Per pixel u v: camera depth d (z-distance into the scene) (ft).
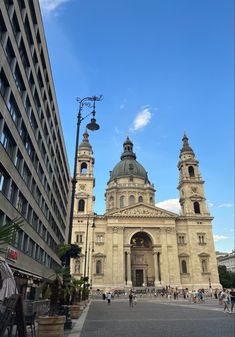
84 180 331.16
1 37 73.05
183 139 380.78
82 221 312.91
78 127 73.61
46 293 50.42
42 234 141.18
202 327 60.70
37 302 63.10
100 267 296.30
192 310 112.47
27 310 47.24
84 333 53.72
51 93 140.77
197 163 357.41
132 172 387.34
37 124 115.24
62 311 60.29
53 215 170.09
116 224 309.63
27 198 106.93
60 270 55.77
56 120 159.43
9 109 82.99
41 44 115.03
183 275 302.66
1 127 75.56
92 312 106.01
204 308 124.06
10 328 32.89
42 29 114.52
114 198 363.35
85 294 142.41
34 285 126.41
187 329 57.82
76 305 82.79
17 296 31.07
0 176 79.77
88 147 354.54
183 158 364.38
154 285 298.97
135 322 71.87
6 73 75.66
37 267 129.29
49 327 41.78
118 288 283.79
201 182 345.72
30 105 103.65
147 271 318.65
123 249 300.81
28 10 94.48
